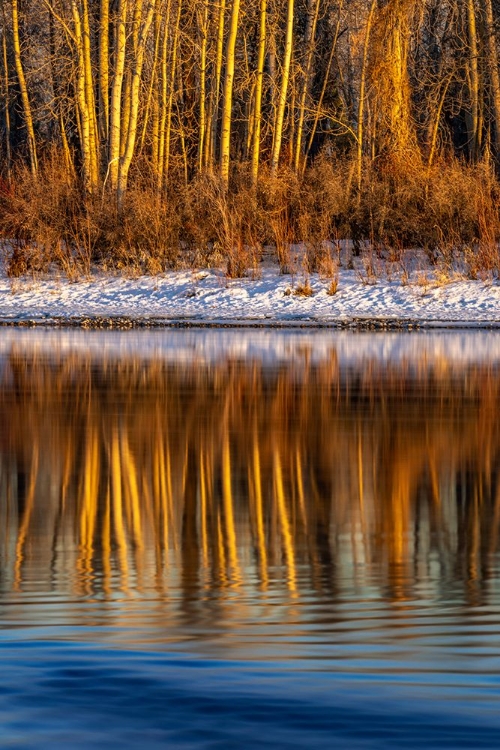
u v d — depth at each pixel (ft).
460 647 26.81
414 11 270.87
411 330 170.19
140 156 250.57
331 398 88.22
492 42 265.54
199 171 245.24
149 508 46.37
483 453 61.11
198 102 281.95
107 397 88.53
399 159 237.86
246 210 223.51
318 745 20.25
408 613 29.99
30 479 53.06
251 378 103.30
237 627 28.50
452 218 218.59
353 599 31.65
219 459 59.00
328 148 290.97
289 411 80.28
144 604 31.04
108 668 24.89
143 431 69.87
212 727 21.17
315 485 51.65
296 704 22.41
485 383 99.40
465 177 223.30
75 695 22.99
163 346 140.36
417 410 80.79
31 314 189.98
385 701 22.66
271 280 210.38
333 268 210.59
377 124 268.41
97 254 227.61
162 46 278.05
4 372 107.96
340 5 298.76
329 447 63.31
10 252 231.50
